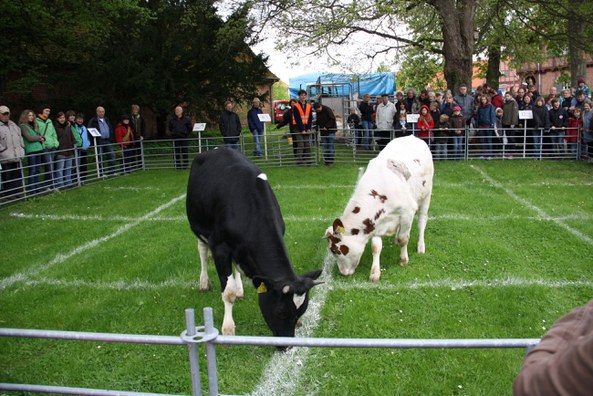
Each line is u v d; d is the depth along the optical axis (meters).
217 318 5.22
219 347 4.61
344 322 5.00
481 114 14.87
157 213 9.91
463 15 17.27
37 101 19.11
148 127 26.89
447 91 14.84
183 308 5.48
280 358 4.39
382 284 5.97
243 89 23.41
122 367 4.34
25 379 4.20
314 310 5.31
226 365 4.32
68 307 5.56
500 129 14.42
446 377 4.02
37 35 17.34
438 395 3.80
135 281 6.34
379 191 6.09
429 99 15.00
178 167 15.87
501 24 19.45
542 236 7.67
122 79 19.61
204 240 5.56
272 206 4.52
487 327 4.86
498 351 4.35
